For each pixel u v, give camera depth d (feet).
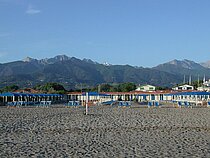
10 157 47.67
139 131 80.43
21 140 64.39
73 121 107.24
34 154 49.98
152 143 61.46
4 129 83.71
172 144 60.29
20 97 289.33
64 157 47.91
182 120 111.45
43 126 91.30
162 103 292.81
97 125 94.43
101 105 249.34
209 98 281.13
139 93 362.33
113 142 62.49
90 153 51.13
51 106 229.45
